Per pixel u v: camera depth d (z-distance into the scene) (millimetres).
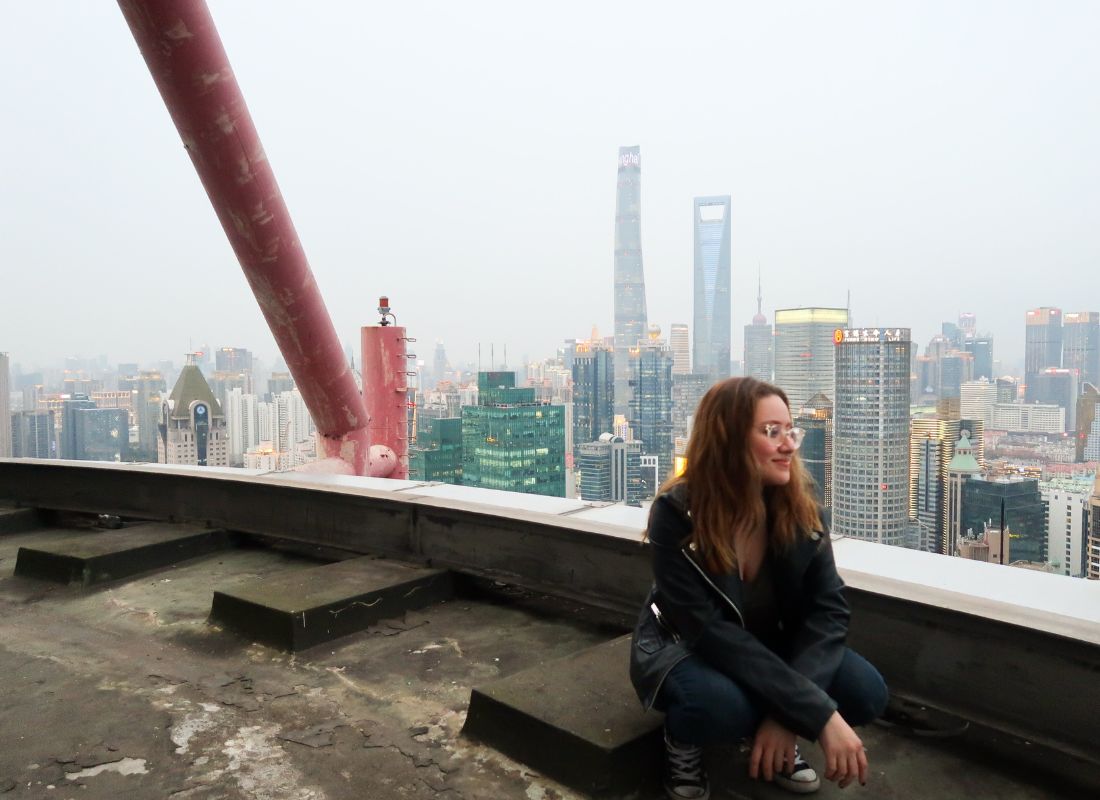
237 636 3631
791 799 2162
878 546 3152
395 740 2611
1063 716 2199
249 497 5297
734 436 2004
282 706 2896
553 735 2350
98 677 3219
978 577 2734
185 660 3385
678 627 2100
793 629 2205
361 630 3686
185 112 5645
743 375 2115
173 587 4465
